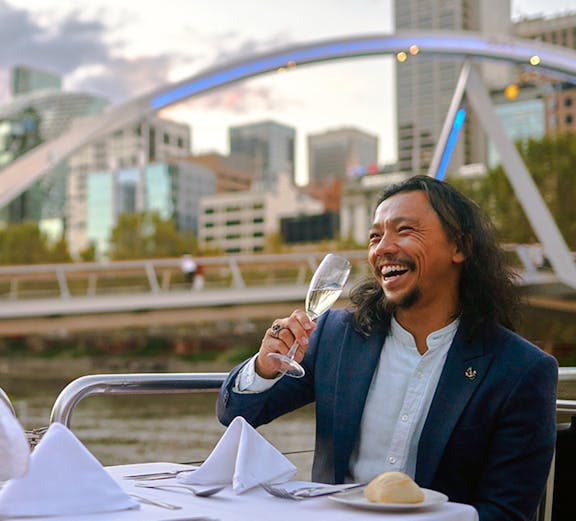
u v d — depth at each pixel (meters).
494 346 1.62
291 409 1.82
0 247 76.81
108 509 1.14
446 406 1.59
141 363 49.22
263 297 29.44
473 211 1.69
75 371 47.84
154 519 1.09
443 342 1.66
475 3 151.75
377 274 1.70
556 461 1.83
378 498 1.22
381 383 1.69
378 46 29.83
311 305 1.64
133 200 157.88
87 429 12.41
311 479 1.80
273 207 135.38
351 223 118.12
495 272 1.67
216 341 50.47
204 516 1.11
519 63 29.86
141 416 15.41
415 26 159.25
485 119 30.52
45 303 28.34
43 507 1.11
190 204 151.38
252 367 1.70
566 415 1.87
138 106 34.62
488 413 1.58
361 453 1.69
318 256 29.95
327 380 1.75
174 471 1.51
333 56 29.91
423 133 167.62
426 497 1.26
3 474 1.04
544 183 51.97
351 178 121.06
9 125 170.25
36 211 176.38
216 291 29.14
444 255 1.65
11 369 49.28
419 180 1.71
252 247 134.88
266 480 1.35
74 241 174.25
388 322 1.73
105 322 29.55
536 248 30.39
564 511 1.83
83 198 177.25
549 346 24.02
